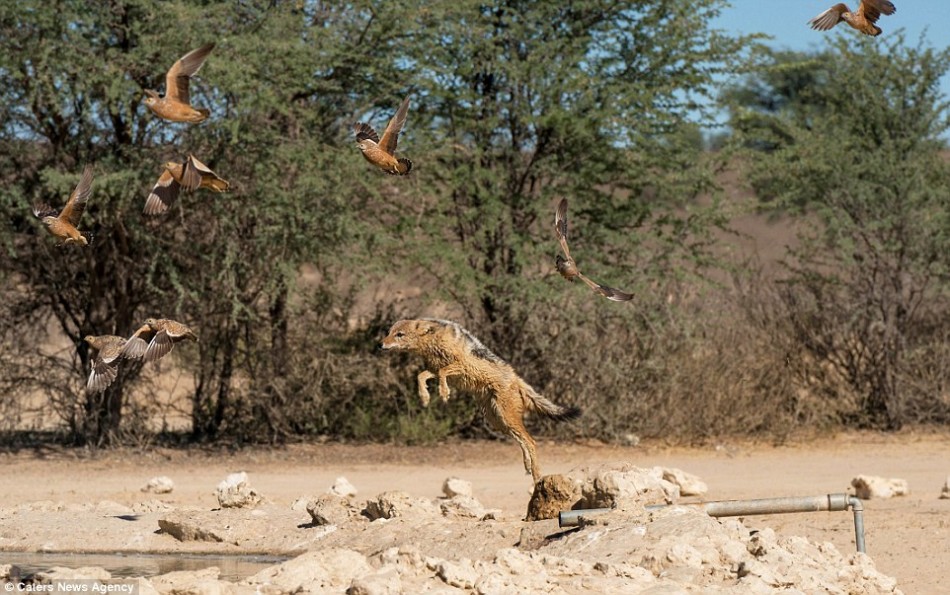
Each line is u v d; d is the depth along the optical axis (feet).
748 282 131.03
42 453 110.63
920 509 78.43
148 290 112.57
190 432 123.54
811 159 132.98
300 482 98.63
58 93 103.35
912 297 129.90
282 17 111.65
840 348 130.21
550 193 123.95
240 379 120.26
